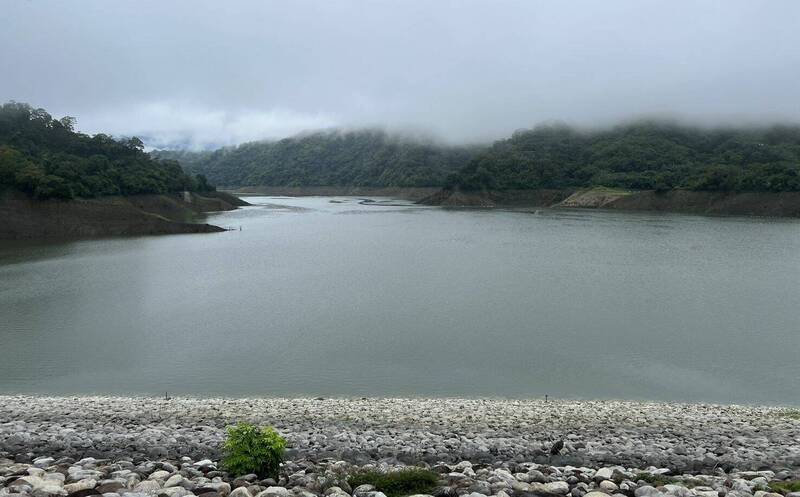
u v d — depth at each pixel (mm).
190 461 15281
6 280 60500
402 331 41438
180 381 32312
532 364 34688
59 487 10523
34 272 65500
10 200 105688
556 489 11789
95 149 165875
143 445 18094
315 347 38062
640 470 15008
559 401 28812
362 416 24984
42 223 105125
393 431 22172
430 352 36938
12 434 19188
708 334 40312
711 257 74750
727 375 32875
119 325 43281
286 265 71188
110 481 11219
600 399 29500
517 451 18531
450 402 28016
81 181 127562
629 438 21172
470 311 47000
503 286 56969
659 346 37844
